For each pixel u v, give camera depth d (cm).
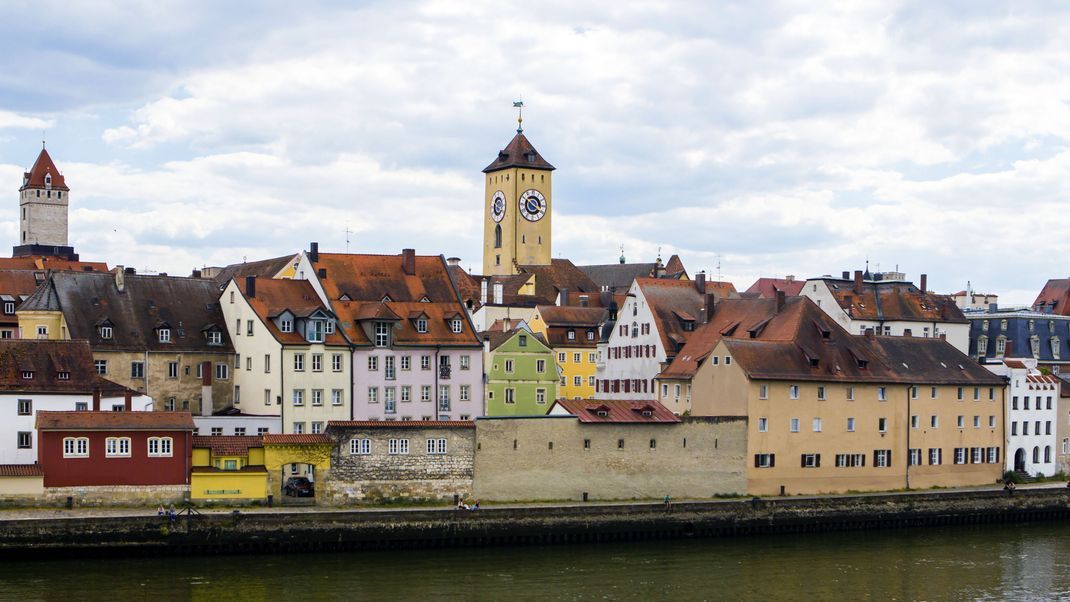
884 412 14838
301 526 11612
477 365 15500
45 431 11581
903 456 14950
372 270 16462
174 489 11919
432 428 12781
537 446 13175
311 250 16300
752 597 10675
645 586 10944
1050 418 16200
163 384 14738
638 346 17612
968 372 15638
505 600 10350
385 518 11831
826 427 14438
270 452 12250
